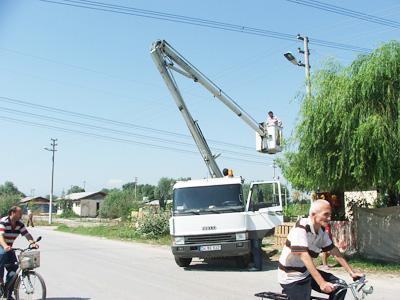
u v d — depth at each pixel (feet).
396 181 39.68
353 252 45.98
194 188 44.11
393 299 29.32
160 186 293.23
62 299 29.81
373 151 39.17
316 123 42.45
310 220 16.66
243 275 39.45
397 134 38.88
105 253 59.41
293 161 46.60
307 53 73.61
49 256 56.08
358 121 40.09
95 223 156.46
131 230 90.27
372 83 39.65
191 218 42.06
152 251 61.93
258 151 56.80
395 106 39.45
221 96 55.06
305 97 44.70
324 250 17.63
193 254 41.81
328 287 15.57
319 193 48.39
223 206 42.68
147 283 35.60
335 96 41.50
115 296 30.60
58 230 127.24
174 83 52.80
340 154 41.22
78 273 41.37
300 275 16.79
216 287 33.50
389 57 39.88
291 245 16.52
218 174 53.57
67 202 307.37
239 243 41.16
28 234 27.96
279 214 43.65
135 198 179.22
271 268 43.83
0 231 26.89
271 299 17.66
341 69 44.50
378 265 41.57
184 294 30.91
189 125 53.11
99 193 296.92
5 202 221.25
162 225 81.56
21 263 26.30
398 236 42.45
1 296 27.40
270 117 56.90
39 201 351.46
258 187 45.03
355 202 48.85
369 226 44.73
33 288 26.37
